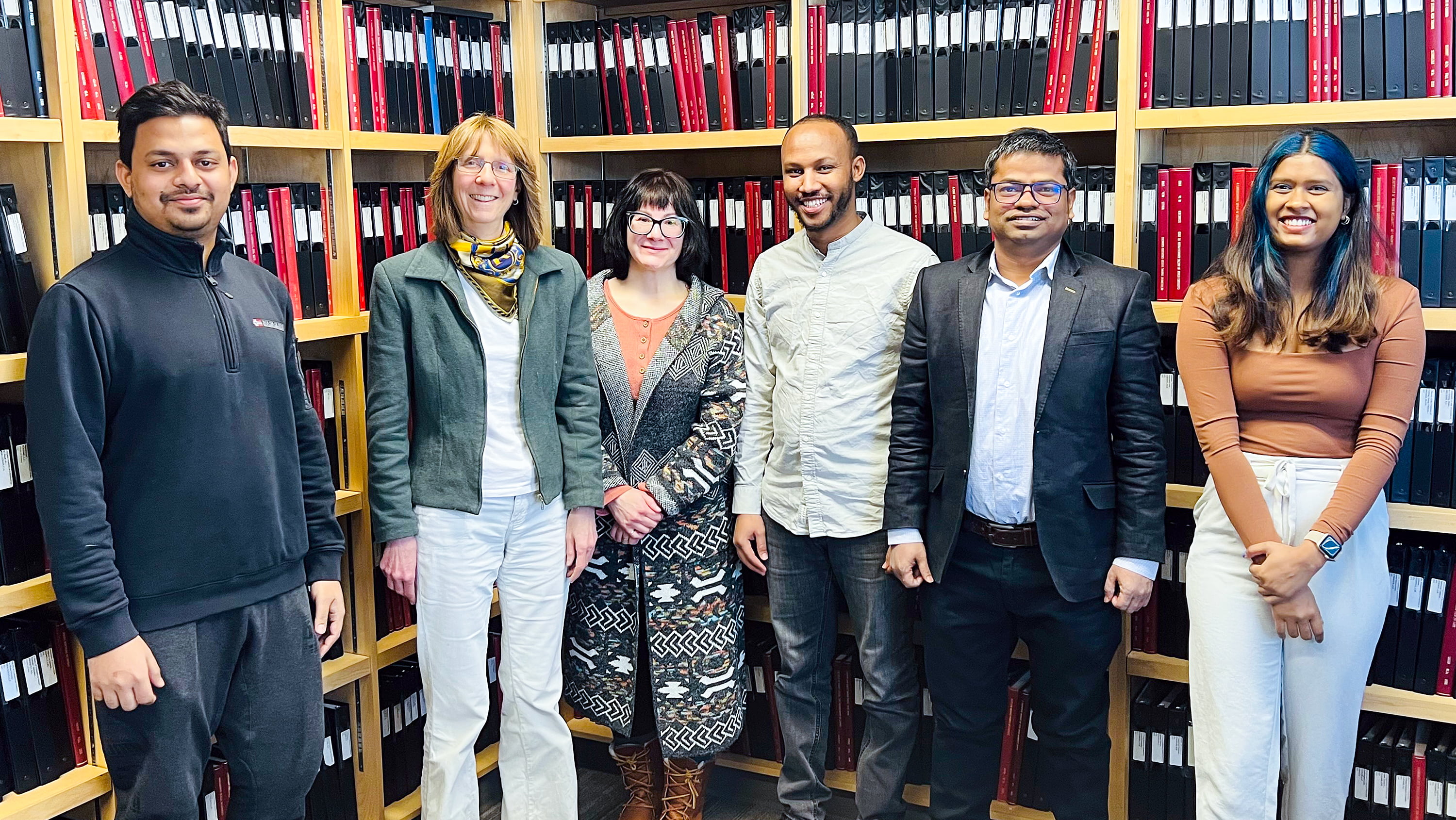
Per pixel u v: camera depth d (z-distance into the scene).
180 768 1.99
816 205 2.48
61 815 2.34
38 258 2.09
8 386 2.24
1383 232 2.34
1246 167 2.43
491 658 3.15
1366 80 2.33
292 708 2.14
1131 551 2.26
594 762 3.33
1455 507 2.35
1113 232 2.55
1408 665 2.43
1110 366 2.26
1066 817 2.46
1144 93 2.49
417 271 2.35
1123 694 2.64
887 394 2.52
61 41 2.02
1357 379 2.04
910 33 2.71
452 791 2.46
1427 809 2.41
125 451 1.89
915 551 2.42
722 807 3.05
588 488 2.50
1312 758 2.15
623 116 3.04
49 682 2.16
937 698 2.50
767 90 2.88
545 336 2.44
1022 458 2.29
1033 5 2.58
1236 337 2.10
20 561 2.08
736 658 2.75
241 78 2.41
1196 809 2.54
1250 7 2.39
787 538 2.64
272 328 2.09
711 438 2.61
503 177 2.35
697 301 2.65
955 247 2.72
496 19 3.10
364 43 2.66
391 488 2.35
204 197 1.90
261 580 2.06
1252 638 2.11
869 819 2.68
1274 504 2.08
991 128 2.61
